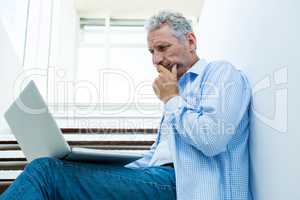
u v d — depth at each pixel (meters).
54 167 1.28
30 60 4.03
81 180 1.30
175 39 1.66
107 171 1.36
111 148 2.78
